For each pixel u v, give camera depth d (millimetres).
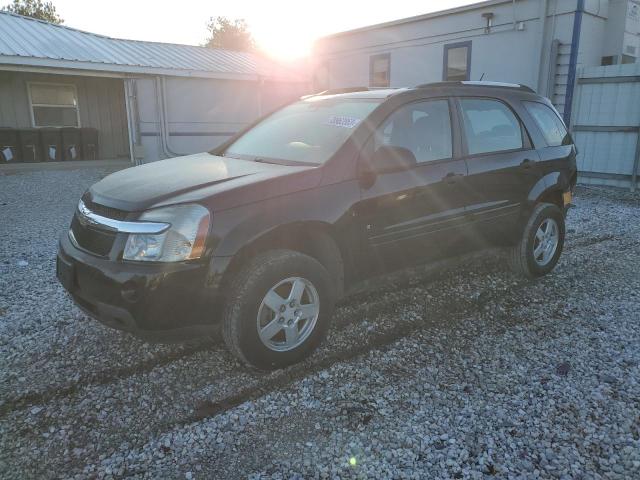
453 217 4012
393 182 3588
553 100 11016
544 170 4730
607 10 11180
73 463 2422
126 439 2594
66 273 3125
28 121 13875
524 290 4641
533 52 11164
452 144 4066
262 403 2900
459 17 12414
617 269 5273
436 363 3350
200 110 14570
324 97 4445
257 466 2422
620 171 10188
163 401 2908
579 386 3076
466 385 3092
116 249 2875
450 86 4219
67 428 2662
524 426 2703
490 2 11609
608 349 3543
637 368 3289
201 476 2354
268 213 3049
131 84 13266
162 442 2572
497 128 4473
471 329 3848
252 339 3025
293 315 3213
